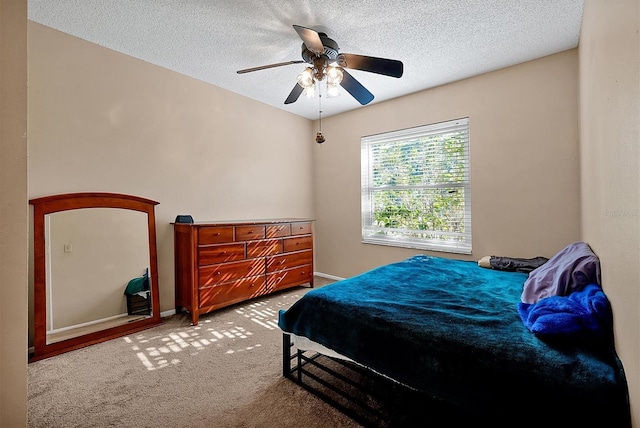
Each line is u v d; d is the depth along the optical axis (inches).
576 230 96.4
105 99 96.8
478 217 116.5
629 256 31.0
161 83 110.7
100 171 95.8
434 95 127.0
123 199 98.9
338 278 165.8
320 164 173.8
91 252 92.0
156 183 109.7
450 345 44.5
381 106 145.2
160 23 83.9
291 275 139.2
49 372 71.4
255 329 98.2
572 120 96.7
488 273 88.0
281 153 158.2
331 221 168.9
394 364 49.1
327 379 68.6
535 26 84.7
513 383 37.9
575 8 76.8
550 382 35.8
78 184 91.3
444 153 126.8
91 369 72.9
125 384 66.6
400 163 141.1
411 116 134.3
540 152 102.6
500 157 110.8
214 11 78.6
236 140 136.7
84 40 92.2
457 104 120.7
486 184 114.3
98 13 79.4
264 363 76.3
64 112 88.6
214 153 128.0
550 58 100.2
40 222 82.5
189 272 104.3
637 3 27.5
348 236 161.0
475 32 87.7
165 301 111.7
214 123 127.9
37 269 81.0
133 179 103.4
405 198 139.9
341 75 83.0
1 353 26.5
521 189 106.7
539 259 96.1
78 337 86.7
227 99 132.7
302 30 65.6
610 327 40.1
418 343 47.3
